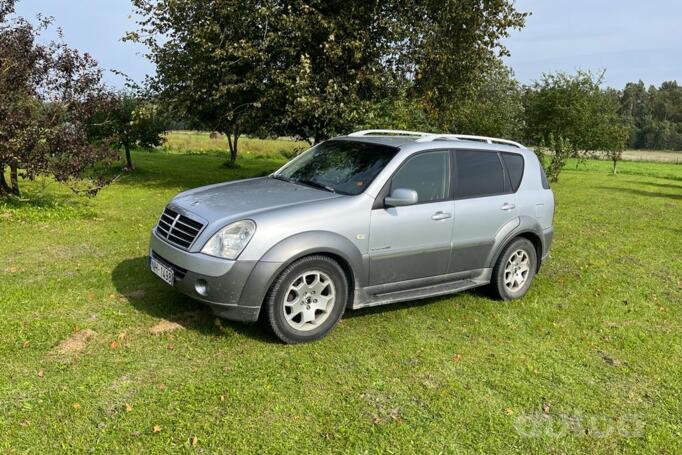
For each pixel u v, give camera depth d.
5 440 2.97
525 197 5.93
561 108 29.25
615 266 7.98
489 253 5.63
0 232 8.05
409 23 13.79
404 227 4.87
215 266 4.12
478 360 4.41
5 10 9.66
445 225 5.16
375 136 5.88
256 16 12.98
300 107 12.70
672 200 18.30
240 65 13.85
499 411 3.66
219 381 3.76
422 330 4.96
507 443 3.31
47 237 7.87
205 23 13.40
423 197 5.08
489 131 22.91
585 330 5.29
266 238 4.17
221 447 3.04
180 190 15.12
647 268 7.97
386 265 4.83
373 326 4.96
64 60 9.82
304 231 4.31
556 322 5.45
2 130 8.95
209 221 4.33
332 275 4.50
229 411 3.41
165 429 3.18
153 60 15.15
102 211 10.58
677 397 4.04
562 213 13.39
